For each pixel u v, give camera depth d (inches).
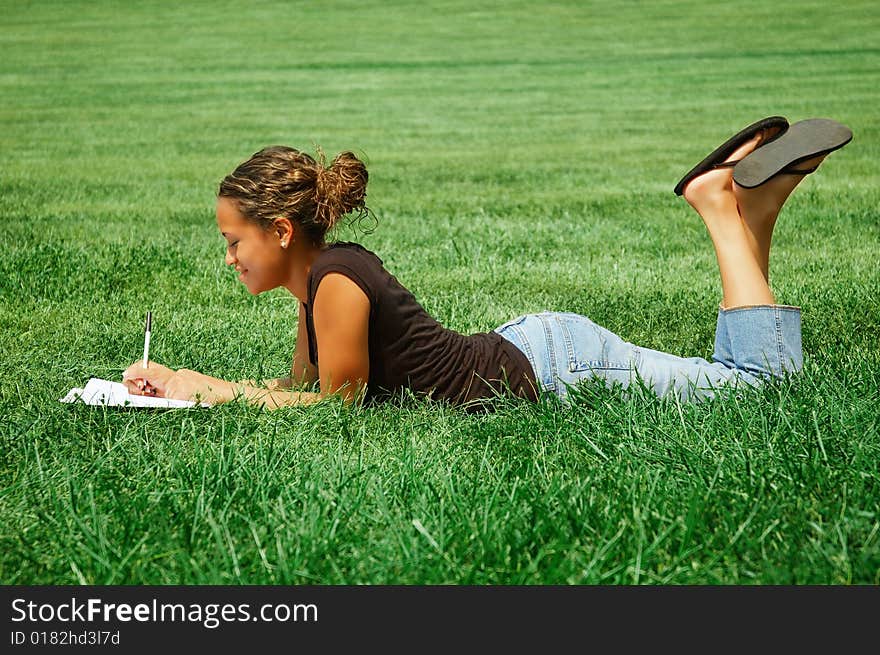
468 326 217.6
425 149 610.5
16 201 406.3
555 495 121.9
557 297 245.3
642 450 135.8
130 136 671.8
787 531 113.6
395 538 113.0
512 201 411.8
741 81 975.0
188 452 140.8
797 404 147.9
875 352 190.1
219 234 336.5
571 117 770.8
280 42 1390.3
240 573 108.7
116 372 181.6
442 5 1728.6
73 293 247.1
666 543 111.8
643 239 325.4
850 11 1518.2
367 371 157.9
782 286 251.1
